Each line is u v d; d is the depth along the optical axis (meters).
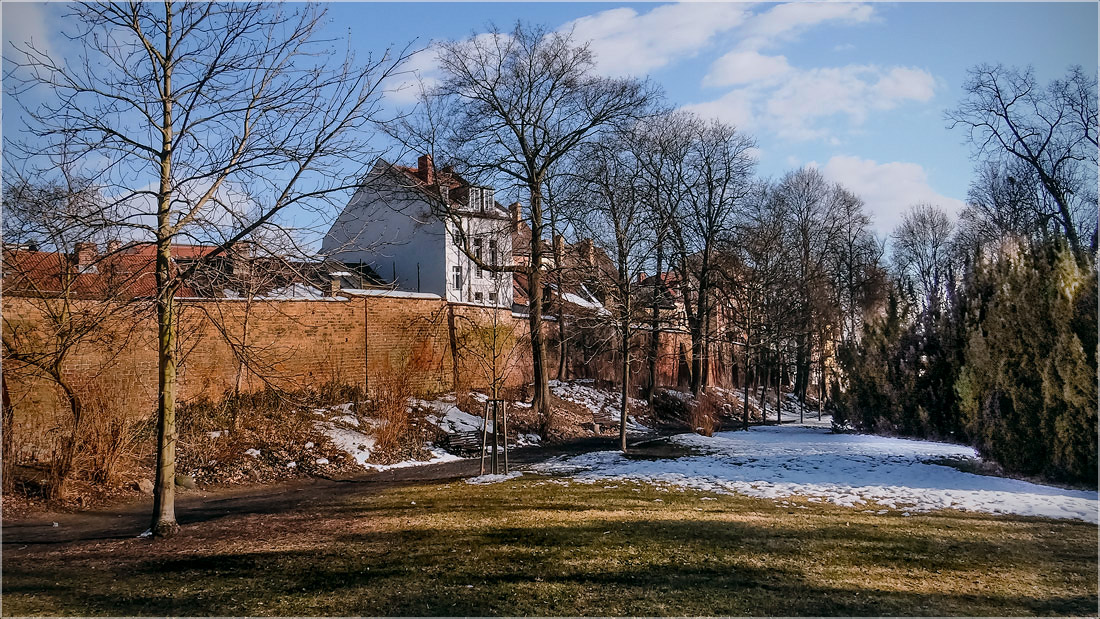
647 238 25.92
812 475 16.53
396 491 15.45
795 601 7.18
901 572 8.37
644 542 9.89
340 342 25.97
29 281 11.93
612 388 39.03
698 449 23.27
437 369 29.69
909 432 25.55
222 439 18.23
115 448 14.95
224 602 7.15
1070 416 14.16
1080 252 14.87
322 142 10.15
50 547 9.95
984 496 13.46
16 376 14.72
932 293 24.61
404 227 40.44
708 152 39.44
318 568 8.55
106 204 9.53
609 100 28.47
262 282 10.07
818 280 42.19
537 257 29.75
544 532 10.58
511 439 26.05
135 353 18.92
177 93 9.83
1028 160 29.86
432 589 7.61
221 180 9.96
